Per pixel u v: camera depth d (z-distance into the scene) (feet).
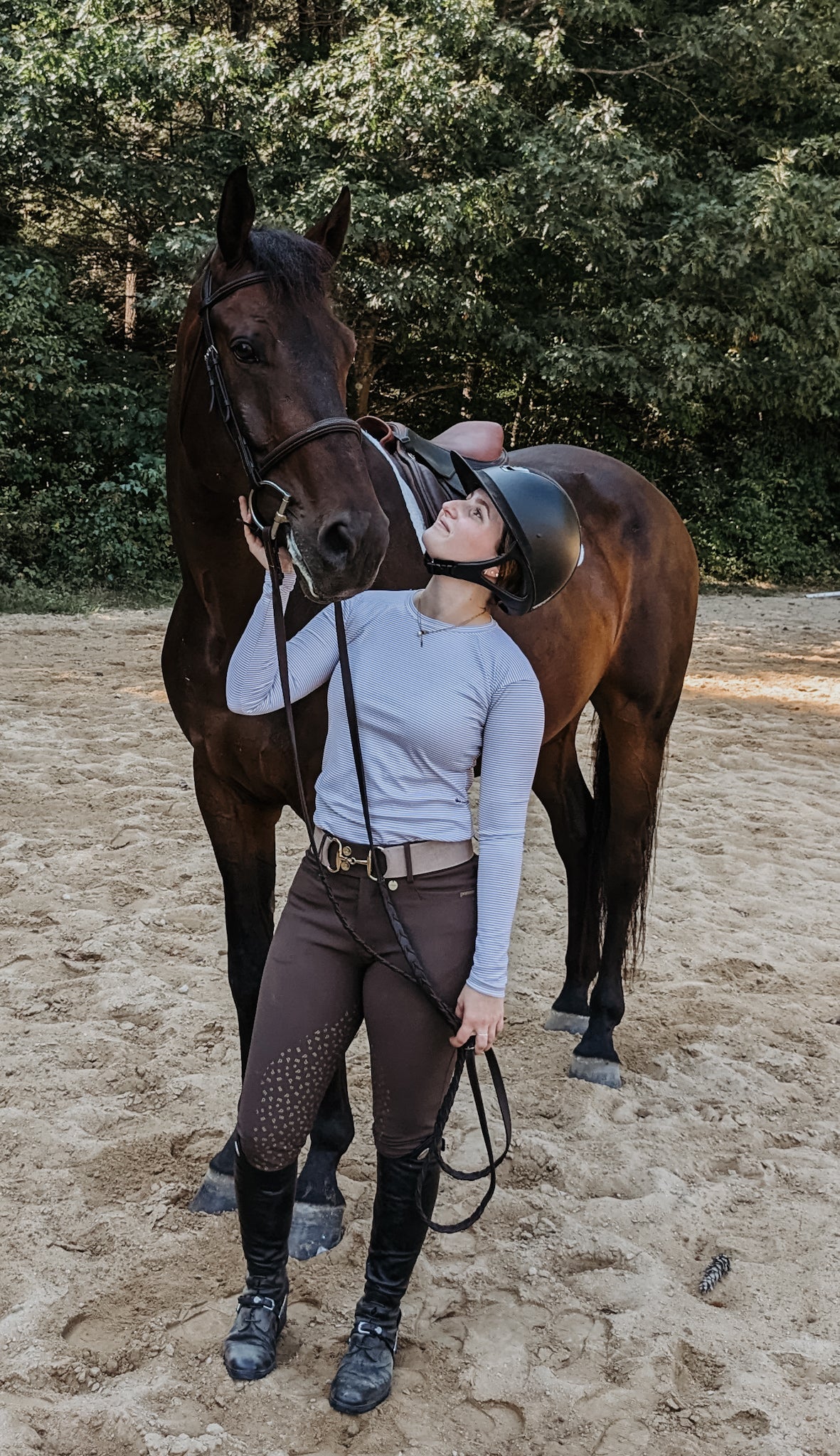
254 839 8.05
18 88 37.24
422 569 7.86
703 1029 10.96
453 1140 8.96
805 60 43.39
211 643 7.56
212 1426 6.00
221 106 39.75
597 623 9.78
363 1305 6.32
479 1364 6.52
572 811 11.26
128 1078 9.51
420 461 8.34
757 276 43.52
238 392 6.18
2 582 37.58
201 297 6.81
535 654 9.04
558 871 15.78
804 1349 6.75
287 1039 5.91
